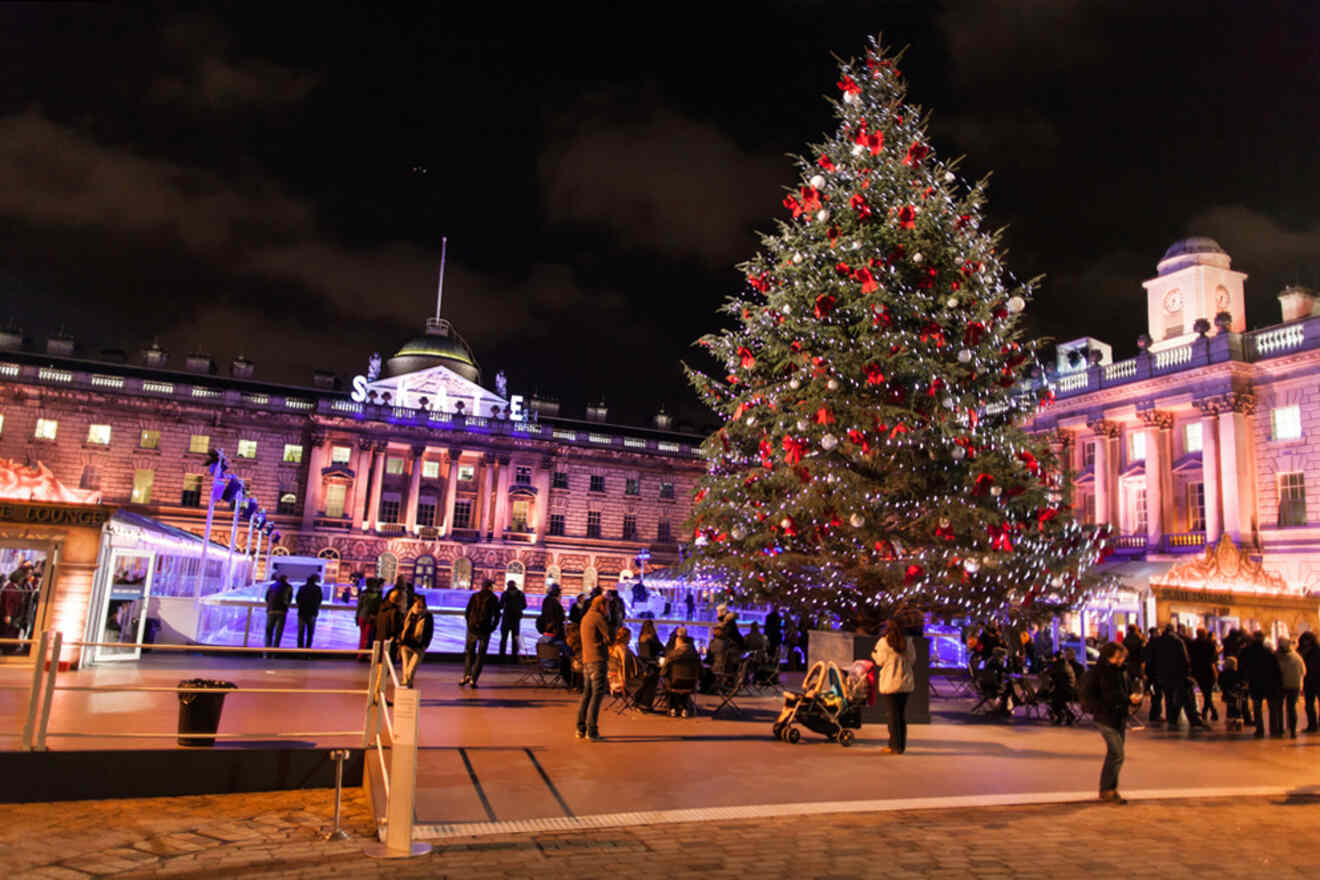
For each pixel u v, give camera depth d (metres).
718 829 7.96
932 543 16.59
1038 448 18.11
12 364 66.94
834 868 6.91
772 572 17.16
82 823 8.28
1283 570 42.84
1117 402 51.34
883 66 17.67
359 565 72.69
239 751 9.80
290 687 15.51
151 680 15.42
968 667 20.73
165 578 24.80
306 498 72.06
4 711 11.87
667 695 14.88
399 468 77.12
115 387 69.00
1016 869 7.03
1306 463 42.81
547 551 79.12
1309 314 48.44
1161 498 48.50
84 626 16.59
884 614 17.48
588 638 12.11
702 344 18.84
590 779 9.62
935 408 16.34
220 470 32.16
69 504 16.75
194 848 7.45
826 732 12.63
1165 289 54.38
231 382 75.50
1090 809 9.28
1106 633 31.30
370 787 9.02
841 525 16.14
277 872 6.75
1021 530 16.86
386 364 88.06
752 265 18.08
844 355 16.31
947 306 16.38
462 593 51.34
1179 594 25.22
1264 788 10.98
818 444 16.56
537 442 80.06
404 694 7.50
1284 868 7.37
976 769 11.13
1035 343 18.27
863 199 16.11
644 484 83.81
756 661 17.48
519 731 12.31
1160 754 13.34
